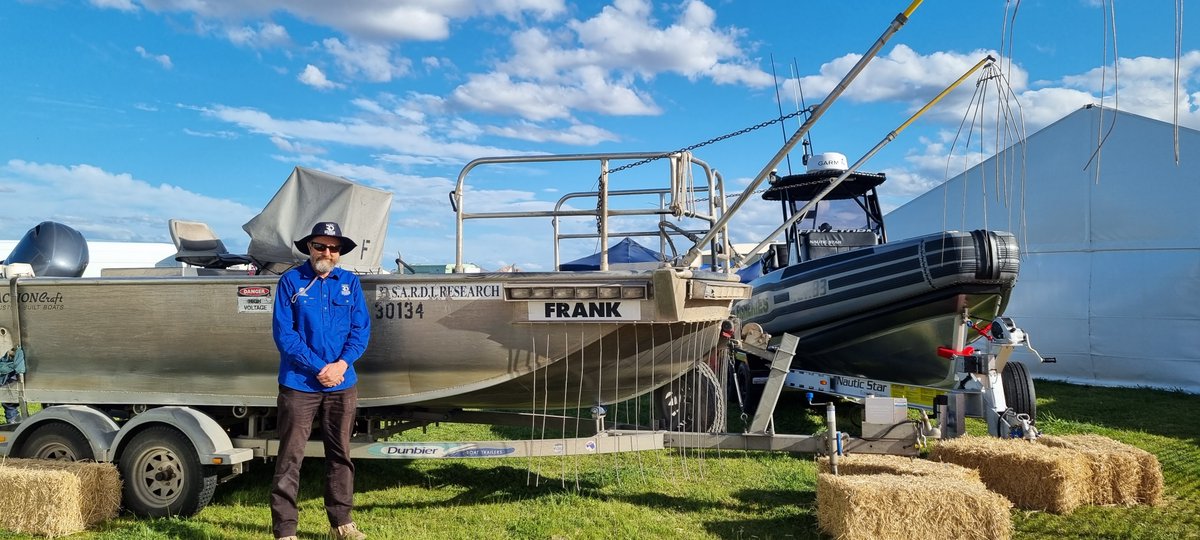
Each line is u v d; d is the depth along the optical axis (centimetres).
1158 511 441
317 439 460
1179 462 572
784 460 576
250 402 445
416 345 424
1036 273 1122
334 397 382
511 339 415
